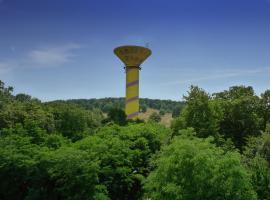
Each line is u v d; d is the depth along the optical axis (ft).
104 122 313.53
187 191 95.61
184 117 196.13
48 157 120.88
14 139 144.05
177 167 97.60
